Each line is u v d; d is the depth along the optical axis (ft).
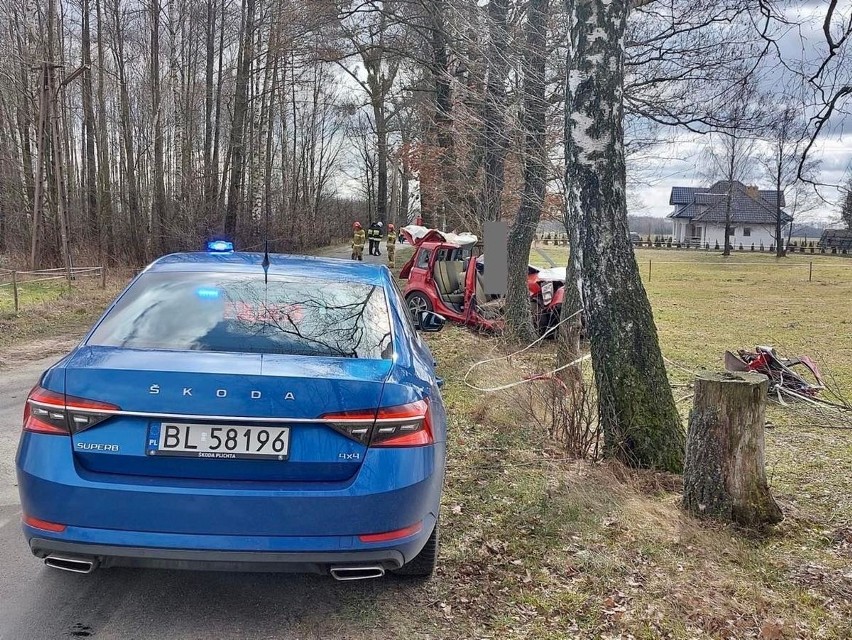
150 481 8.95
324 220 172.14
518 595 11.43
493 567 12.34
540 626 10.57
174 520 8.87
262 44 101.35
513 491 15.87
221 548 8.89
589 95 17.56
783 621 10.93
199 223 104.99
